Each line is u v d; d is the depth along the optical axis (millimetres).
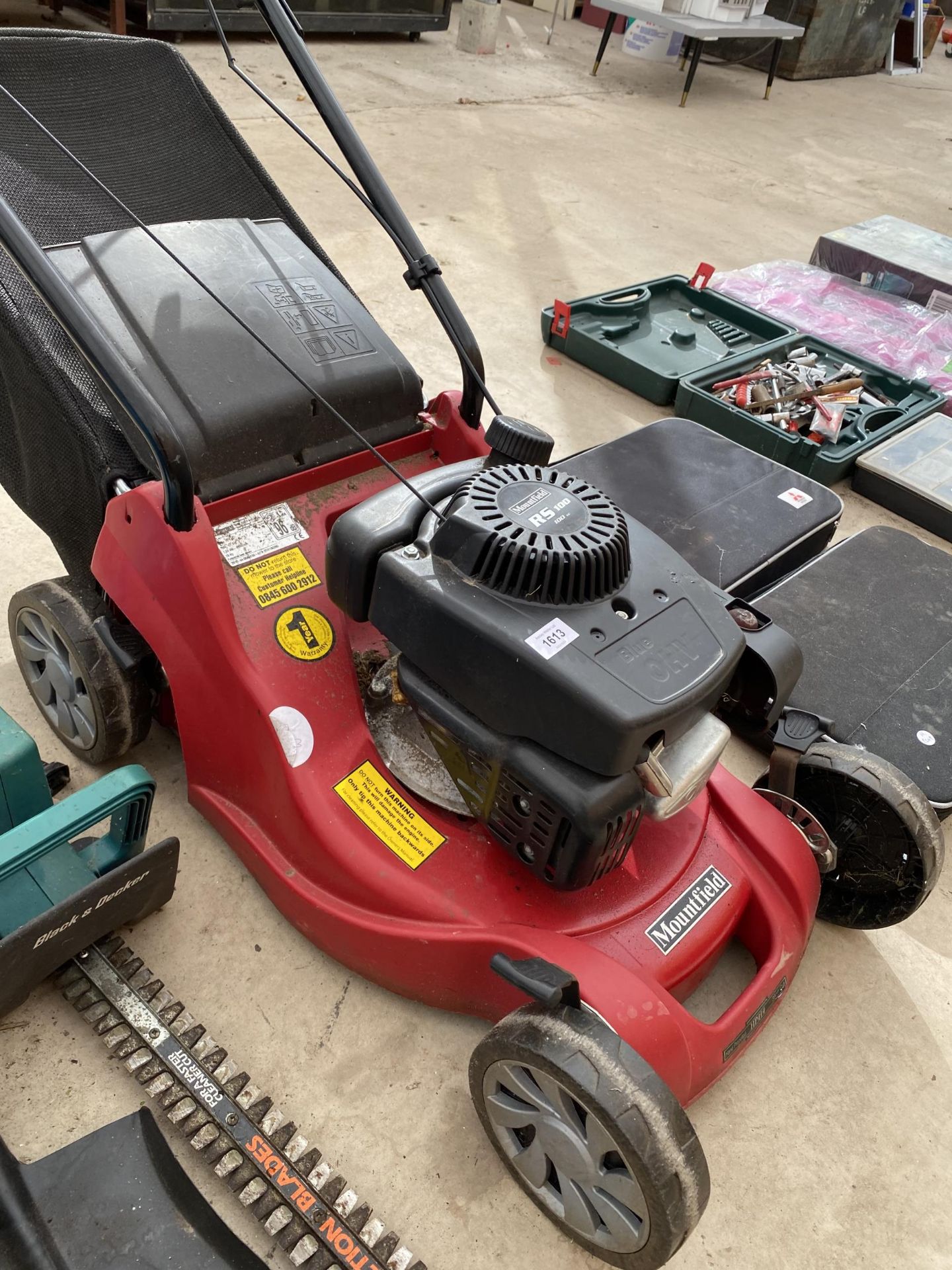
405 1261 1146
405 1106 1325
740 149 5355
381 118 4539
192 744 1476
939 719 1843
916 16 7875
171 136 1642
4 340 1395
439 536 1143
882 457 2764
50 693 1648
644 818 1369
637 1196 1044
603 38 5883
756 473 2348
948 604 2121
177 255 1499
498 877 1283
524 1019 1101
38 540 2041
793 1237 1278
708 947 1307
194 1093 1234
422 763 1385
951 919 1745
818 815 1562
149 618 1398
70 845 1405
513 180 4250
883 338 3375
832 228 4516
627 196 4387
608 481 2230
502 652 1067
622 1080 1018
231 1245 1123
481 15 5762
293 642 1394
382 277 3227
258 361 1447
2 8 4492
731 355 3162
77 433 1389
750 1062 1464
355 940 1337
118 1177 1136
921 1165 1382
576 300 3164
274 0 1521
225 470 1410
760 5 5676
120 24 4289
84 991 1321
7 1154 1136
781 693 1389
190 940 1463
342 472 1547
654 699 1041
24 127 1492
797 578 2123
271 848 1434
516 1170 1229
